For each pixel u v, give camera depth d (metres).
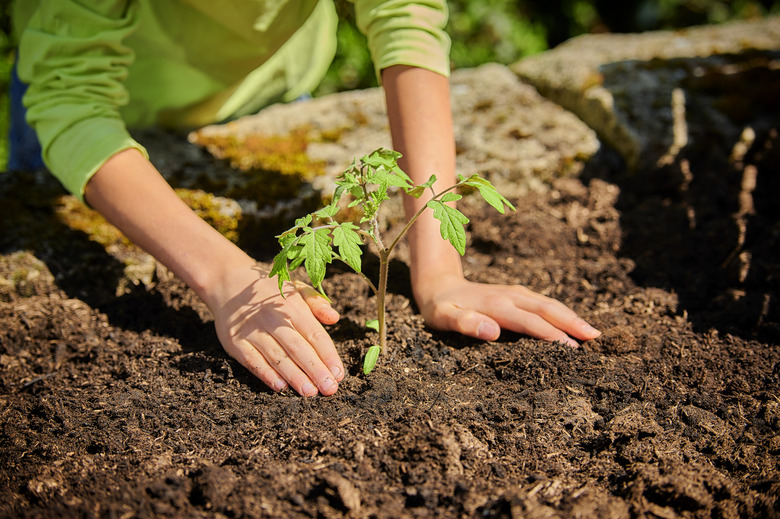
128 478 0.85
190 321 1.06
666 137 1.34
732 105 1.39
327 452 0.87
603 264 1.17
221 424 0.91
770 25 1.80
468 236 1.25
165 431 0.91
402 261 1.17
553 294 1.12
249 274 0.97
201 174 1.26
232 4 1.13
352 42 2.19
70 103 1.04
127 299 1.11
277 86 1.41
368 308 1.07
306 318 0.95
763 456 0.87
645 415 0.92
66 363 1.02
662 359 1.00
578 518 0.80
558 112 1.43
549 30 2.84
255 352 0.95
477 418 0.91
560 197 1.29
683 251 1.17
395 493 0.83
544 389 0.95
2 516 0.81
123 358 1.02
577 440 0.89
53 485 0.84
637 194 1.31
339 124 1.41
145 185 1.00
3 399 0.98
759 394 0.95
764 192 1.27
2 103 1.94
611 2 2.98
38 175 1.26
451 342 1.02
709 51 1.60
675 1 2.89
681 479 0.83
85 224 1.18
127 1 1.08
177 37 1.20
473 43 2.47
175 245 0.98
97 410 0.94
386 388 0.94
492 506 0.81
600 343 1.01
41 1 1.06
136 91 1.29
